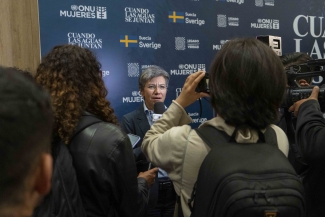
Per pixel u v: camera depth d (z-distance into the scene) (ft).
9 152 1.15
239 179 2.58
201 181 2.76
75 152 3.25
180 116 3.36
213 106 3.05
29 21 7.86
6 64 7.64
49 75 3.36
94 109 3.60
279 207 2.52
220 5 10.29
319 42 11.82
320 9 11.75
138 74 9.24
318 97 3.77
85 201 3.29
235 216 2.54
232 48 2.90
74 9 8.33
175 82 9.79
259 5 10.85
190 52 9.95
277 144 3.08
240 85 2.80
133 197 3.50
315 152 3.26
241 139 2.88
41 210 2.94
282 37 11.25
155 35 9.41
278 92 2.89
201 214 2.74
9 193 1.20
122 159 3.32
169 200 6.49
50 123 1.34
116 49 8.90
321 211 3.95
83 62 3.49
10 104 1.17
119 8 8.87
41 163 1.30
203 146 2.90
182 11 9.75
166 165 3.06
